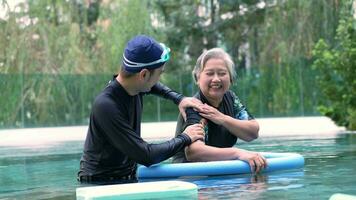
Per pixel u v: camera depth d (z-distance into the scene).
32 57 17.97
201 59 3.75
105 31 19.02
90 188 2.56
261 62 20.44
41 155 5.94
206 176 3.22
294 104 20.27
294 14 18.45
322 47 11.55
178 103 3.70
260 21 24.20
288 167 3.47
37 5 17.84
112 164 3.26
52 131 15.79
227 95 3.92
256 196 2.49
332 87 11.16
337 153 4.62
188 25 25.56
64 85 18.52
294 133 9.23
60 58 18.22
